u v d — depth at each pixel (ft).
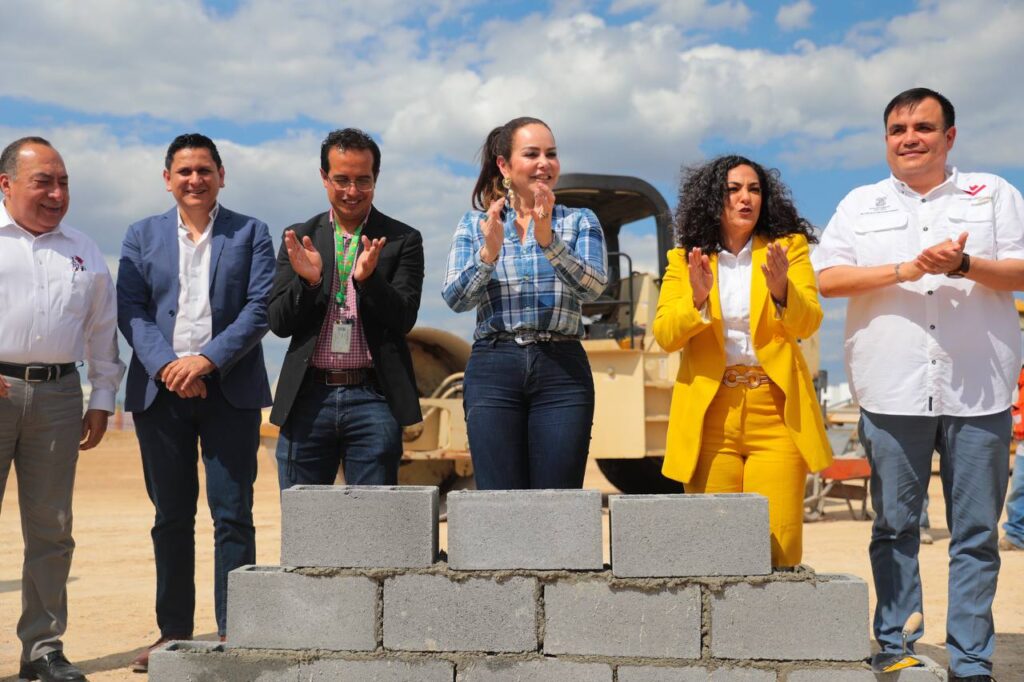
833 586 11.98
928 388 14.28
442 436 35.53
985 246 14.39
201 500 42.73
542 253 14.20
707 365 13.78
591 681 12.03
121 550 28.91
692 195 14.19
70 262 15.67
